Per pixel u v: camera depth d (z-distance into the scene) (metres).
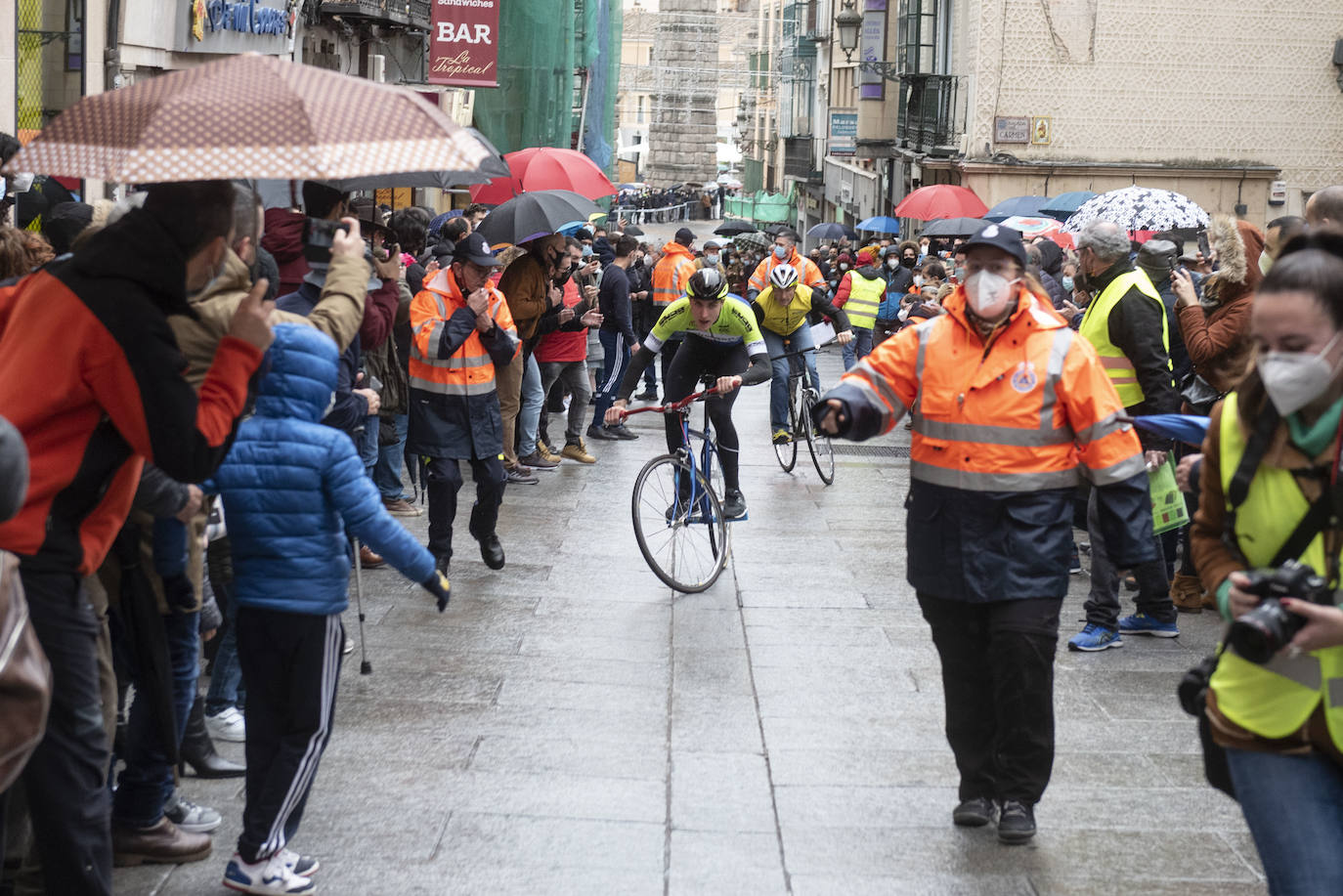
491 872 5.21
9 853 4.65
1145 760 6.50
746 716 7.04
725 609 9.16
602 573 10.00
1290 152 34.19
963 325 5.45
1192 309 8.21
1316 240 3.45
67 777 3.96
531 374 13.73
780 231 19.48
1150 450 8.09
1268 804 3.49
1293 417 3.49
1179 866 5.37
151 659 4.51
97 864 4.05
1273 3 33.66
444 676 7.52
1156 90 33.84
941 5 37.88
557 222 13.34
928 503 5.50
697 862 5.34
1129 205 12.22
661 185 100.62
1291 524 3.50
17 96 14.40
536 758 6.38
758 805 5.91
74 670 3.95
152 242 3.93
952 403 5.42
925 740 6.76
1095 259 8.11
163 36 17.70
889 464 15.40
